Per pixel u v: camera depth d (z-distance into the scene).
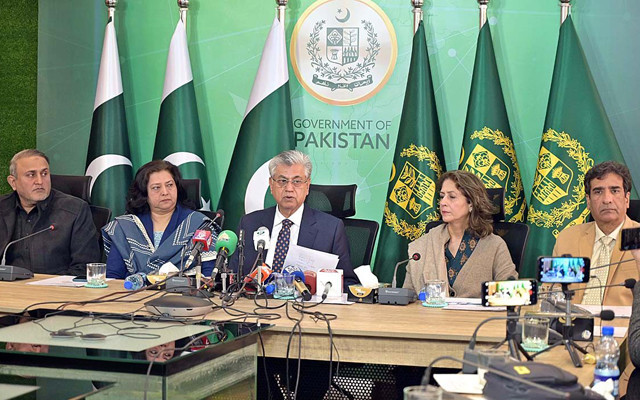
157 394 2.14
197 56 5.32
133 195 4.12
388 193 4.93
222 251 3.36
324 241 3.79
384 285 3.64
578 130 4.61
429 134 4.86
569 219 4.59
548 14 4.93
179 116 5.08
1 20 5.48
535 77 4.96
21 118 5.49
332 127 5.21
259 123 4.98
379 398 3.13
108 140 5.13
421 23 4.92
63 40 5.45
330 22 5.18
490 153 4.73
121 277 4.04
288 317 2.91
